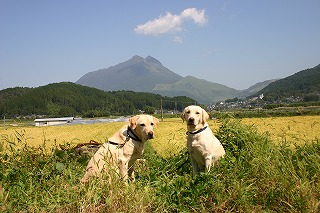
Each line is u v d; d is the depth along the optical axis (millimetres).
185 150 3041
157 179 2205
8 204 1688
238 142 2920
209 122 5352
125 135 2393
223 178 2072
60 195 1794
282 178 1943
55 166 2223
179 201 1869
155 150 4047
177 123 14172
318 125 8867
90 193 1694
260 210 1751
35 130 15234
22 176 2117
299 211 1705
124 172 2324
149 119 2404
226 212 1726
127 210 1641
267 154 2404
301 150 2729
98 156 2354
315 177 2004
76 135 10750
